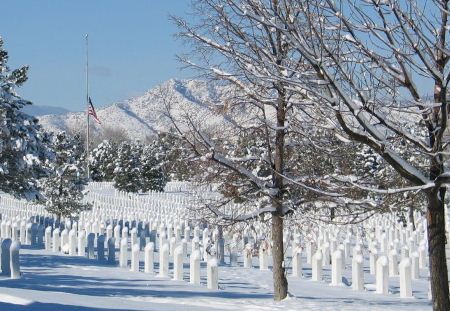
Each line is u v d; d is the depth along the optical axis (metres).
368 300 16.11
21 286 15.13
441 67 10.04
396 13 9.66
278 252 15.45
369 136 10.11
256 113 15.02
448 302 10.69
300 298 15.73
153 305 12.30
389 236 30.47
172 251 23.94
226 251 26.34
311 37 9.89
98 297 12.97
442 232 10.70
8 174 25.83
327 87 10.22
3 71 25.33
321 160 14.82
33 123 25.83
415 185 10.73
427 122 10.45
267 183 15.09
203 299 14.68
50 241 24.62
